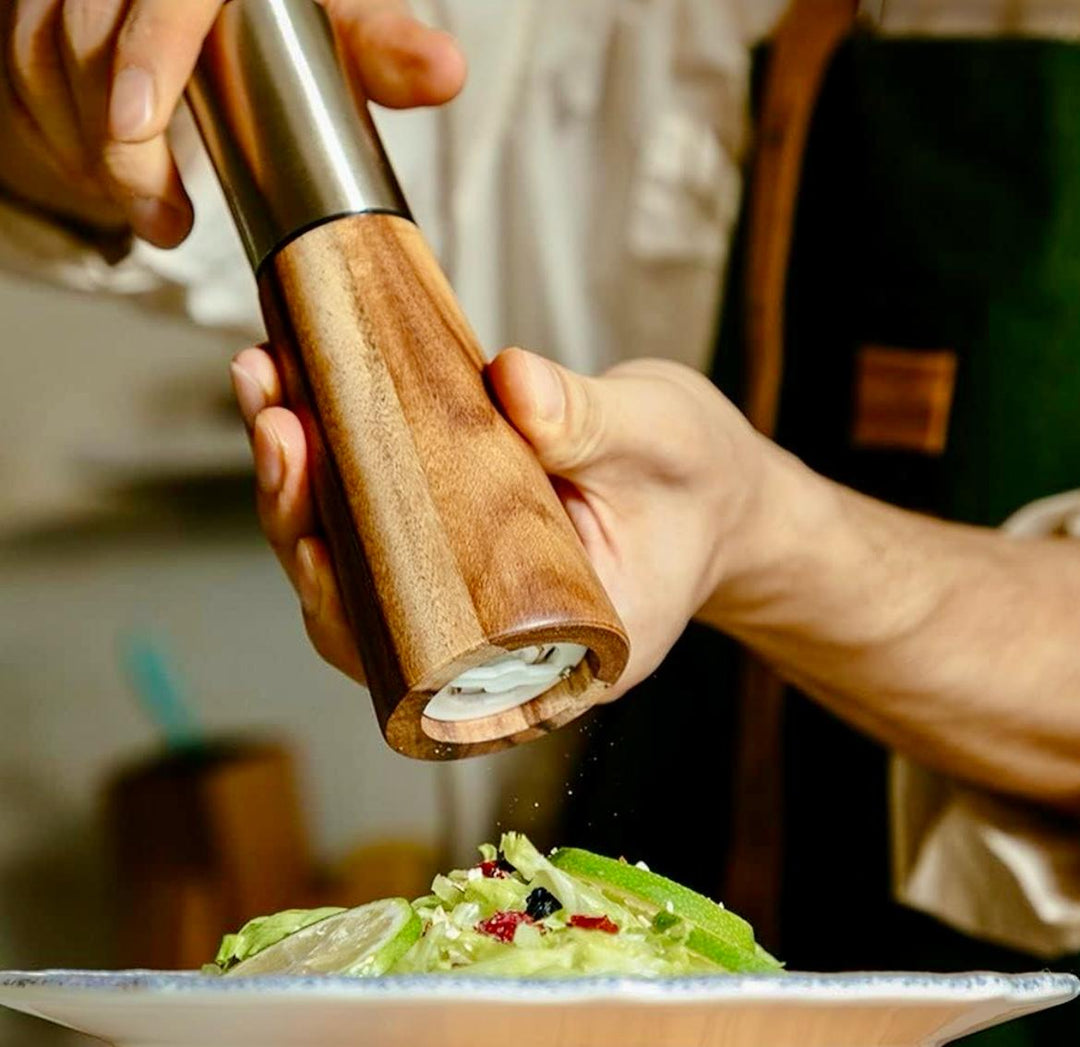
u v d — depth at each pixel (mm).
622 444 740
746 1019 557
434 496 613
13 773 1718
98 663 1769
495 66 1599
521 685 646
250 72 701
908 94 1411
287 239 678
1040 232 1372
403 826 1766
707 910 733
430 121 1612
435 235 1634
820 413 1450
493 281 1654
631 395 752
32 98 836
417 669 584
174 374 1792
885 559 1053
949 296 1397
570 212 1617
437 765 1699
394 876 1705
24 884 1695
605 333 1626
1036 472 1391
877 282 1418
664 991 534
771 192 1459
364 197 682
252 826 1700
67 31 781
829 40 1440
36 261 1226
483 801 1586
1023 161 1379
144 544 1791
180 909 1680
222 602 1812
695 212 1552
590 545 792
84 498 1779
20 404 1750
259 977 540
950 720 1146
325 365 653
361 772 1785
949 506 1402
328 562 703
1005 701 1138
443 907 724
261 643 1813
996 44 1389
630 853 1425
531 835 1341
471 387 651
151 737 1758
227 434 1806
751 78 1520
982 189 1394
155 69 715
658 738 1453
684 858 1465
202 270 1342
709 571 894
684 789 1466
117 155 770
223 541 1812
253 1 715
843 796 1402
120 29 764
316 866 1742
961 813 1235
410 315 658
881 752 1383
